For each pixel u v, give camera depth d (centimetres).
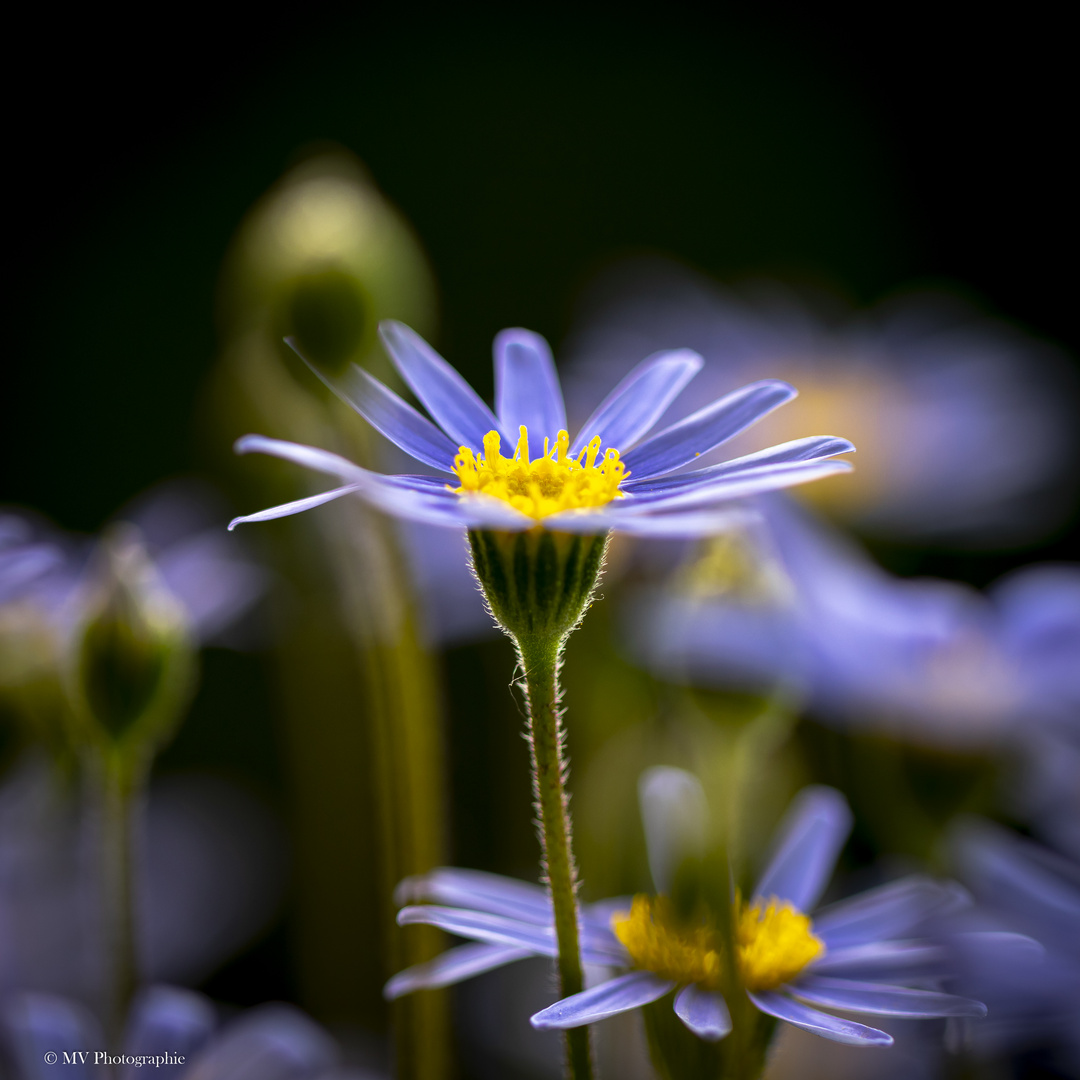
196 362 59
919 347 41
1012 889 23
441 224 63
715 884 21
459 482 21
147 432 58
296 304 25
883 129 64
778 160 66
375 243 25
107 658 23
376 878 28
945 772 24
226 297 27
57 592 25
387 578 24
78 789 26
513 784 29
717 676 24
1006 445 38
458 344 61
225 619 26
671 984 21
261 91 63
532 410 22
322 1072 23
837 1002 21
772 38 67
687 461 21
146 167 61
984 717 24
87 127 60
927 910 21
